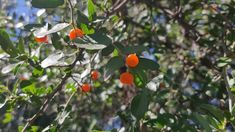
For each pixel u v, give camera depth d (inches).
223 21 18.4
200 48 20.1
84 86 14.0
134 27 22.6
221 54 19.1
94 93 21.2
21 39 13.6
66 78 13.4
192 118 14.5
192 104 17.1
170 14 20.6
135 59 11.3
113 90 21.9
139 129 13.6
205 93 17.3
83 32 12.0
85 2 14.1
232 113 12.4
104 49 11.7
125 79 11.5
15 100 14.0
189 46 21.8
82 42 11.1
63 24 12.2
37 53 13.6
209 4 19.3
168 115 14.3
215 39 19.1
